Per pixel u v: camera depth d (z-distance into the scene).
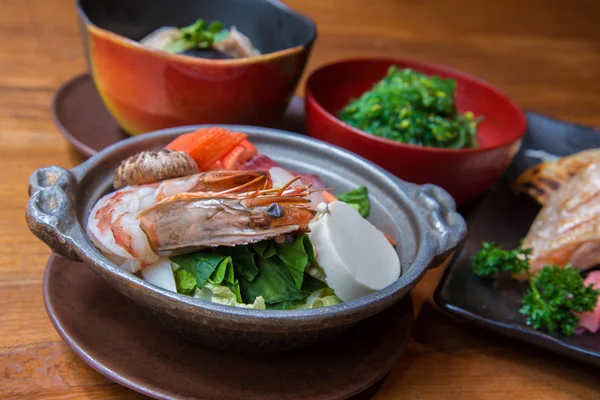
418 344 0.58
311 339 0.52
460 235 0.54
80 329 0.53
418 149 0.63
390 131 0.68
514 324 0.57
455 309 0.58
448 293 0.59
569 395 0.56
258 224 0.51
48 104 0.72
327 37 0.98
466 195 0.67
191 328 0.51
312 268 0.53
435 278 0.63
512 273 0.61
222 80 0.63
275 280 0.53
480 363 0.57
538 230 0.64
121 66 0.63
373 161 0.64
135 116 0.66
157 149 0.58
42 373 0.53
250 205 0.51
